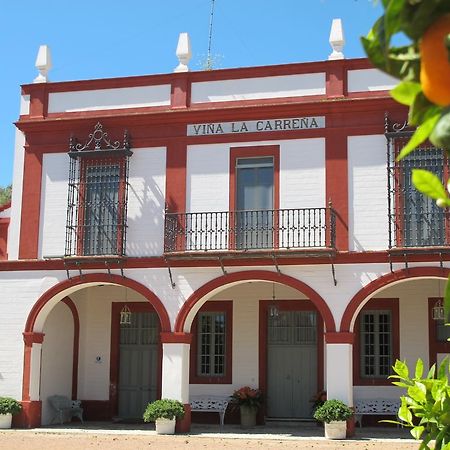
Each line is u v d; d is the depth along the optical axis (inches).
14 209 769.6
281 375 803.4
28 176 770.2
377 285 672.4
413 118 81.9
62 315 813.2
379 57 82.2
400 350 774.5
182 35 754.8
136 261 724.7
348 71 709.3
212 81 739.4
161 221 730.2
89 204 749.3
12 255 762.2
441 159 668.1
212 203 722.8
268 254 680.4
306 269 689.0
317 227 683.4
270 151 716.0
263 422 781.3
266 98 724.0
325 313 678.5
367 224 685.9
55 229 756.0
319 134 707.4
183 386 705.6
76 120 757.3
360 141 698.8
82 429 735.7
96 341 847.1
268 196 714.2
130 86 758.5
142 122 745.0
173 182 733.3
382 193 687.7
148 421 751.7
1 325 751.1
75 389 832.9
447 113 75.3
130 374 840.3
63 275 745.0
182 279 716.0
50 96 777.6
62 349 815.1
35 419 738.8
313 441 641.0
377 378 775.1
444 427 139.6
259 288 815.7
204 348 819.4
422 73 75.1
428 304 773.9
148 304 843.4
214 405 791.1
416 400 143.3
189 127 738.2
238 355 810.2
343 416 652.7
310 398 793.6
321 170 703.1
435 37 73.3
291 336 807.1
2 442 625.0
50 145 768.3
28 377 738.2
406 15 74.8
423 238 669.3
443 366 145.3
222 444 620.7
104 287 853.2
